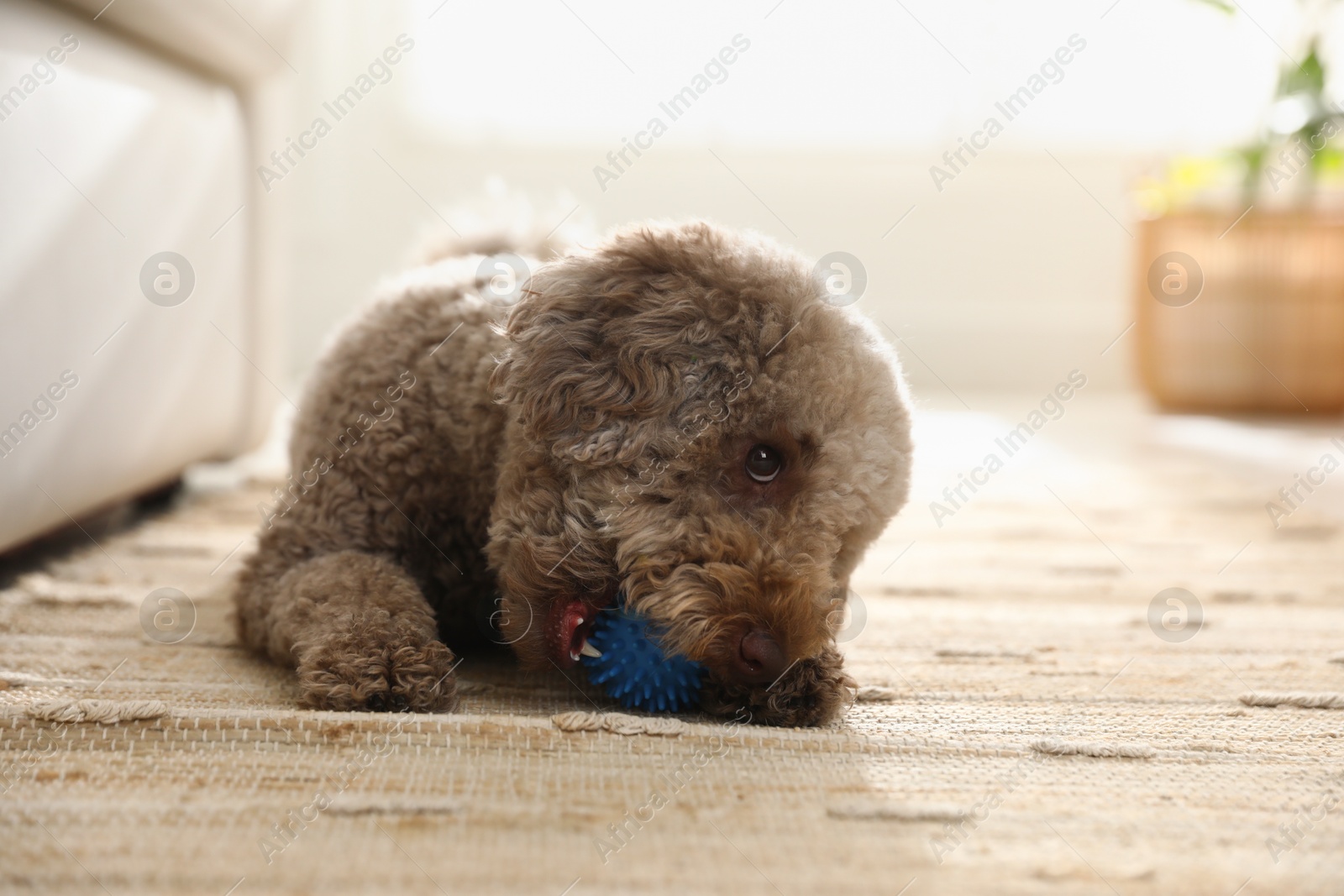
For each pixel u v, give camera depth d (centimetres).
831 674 123
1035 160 510
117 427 186
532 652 117
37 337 157
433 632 127
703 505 113
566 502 115
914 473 131
